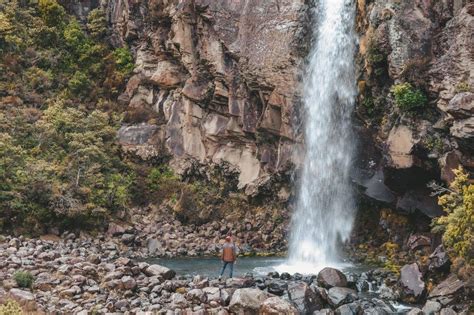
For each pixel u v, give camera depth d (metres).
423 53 21.61
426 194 22.45
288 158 29.62
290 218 29.70
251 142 32.16
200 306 16.48
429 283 17.91
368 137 25.14
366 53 24.03
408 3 22.48
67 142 33.06
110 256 26.14
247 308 16.06
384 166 22.98
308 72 28.95
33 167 29.05
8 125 32.31
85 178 30.55
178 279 19.53
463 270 16.53
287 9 30.48
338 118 26.94
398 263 22.23
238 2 32.50
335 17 27.86
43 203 28.42
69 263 20.47
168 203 33.12
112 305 16.41
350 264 24.38
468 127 18.11
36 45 41.00
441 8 21.53
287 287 17.72
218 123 33.59
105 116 35.50
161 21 37.50
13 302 13.52
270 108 30.25
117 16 42.25
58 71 40.59
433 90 20.61
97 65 41.25
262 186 30.77
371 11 24.08
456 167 19.53
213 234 30.78
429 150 20.92
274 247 29.23
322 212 27.88
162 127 36.66
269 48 30.50
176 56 36.62
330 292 17.47
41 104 37.47
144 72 39.00
